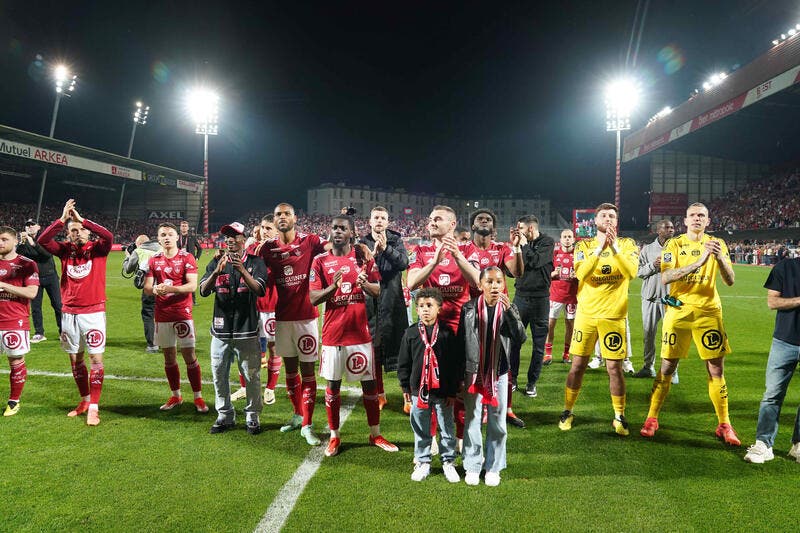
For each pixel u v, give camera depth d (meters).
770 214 41.53
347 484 3.52
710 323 4.36
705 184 51.56
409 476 3.66
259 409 4.52
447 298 4.19
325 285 4.13
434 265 3.75
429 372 3.50
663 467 3.80
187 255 5.11
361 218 78.88
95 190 54.41
